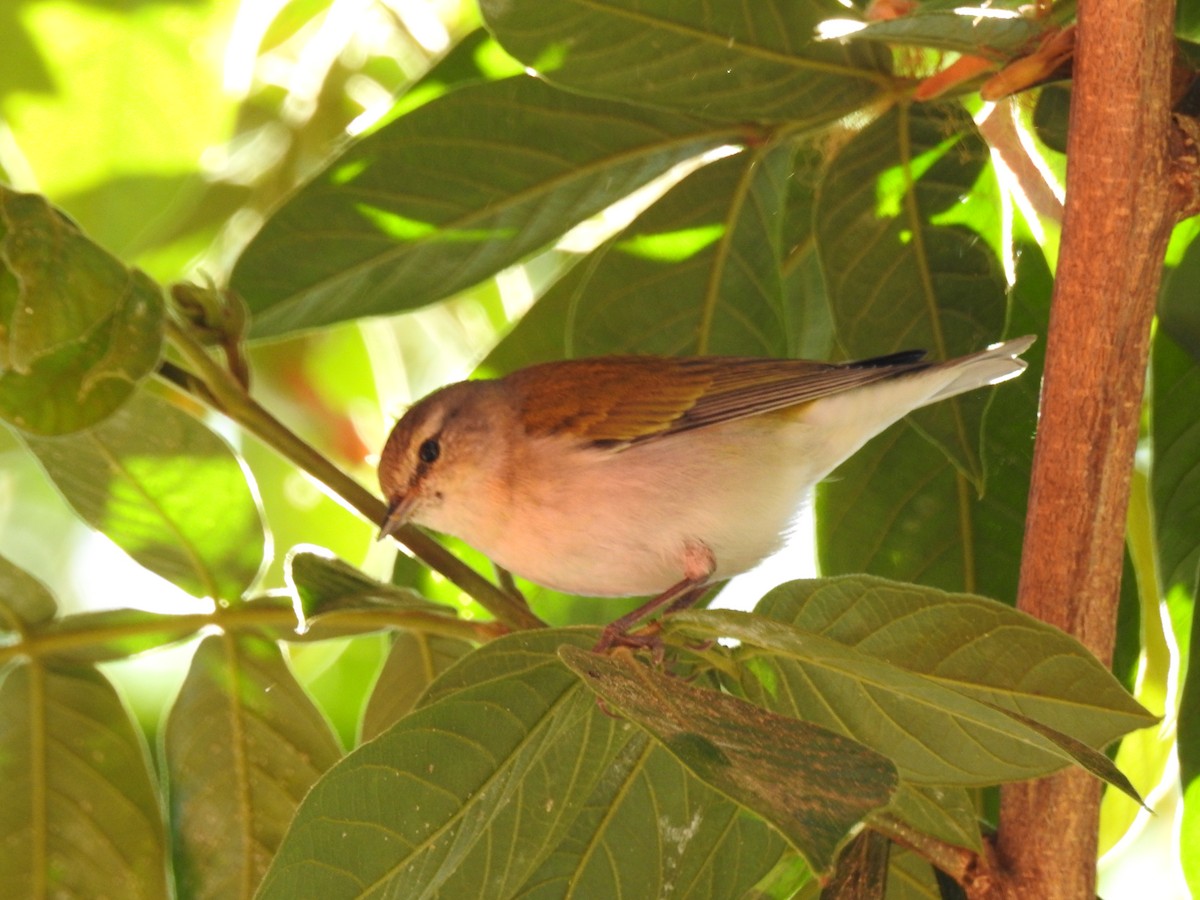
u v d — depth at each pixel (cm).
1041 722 594
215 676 732
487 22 768
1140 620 792
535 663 619
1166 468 790
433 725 602
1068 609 640
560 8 764
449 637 766
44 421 651
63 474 732
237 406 730
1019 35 657
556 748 621
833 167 793
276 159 1191
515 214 867
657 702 524
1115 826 910
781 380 873
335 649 1146
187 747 725
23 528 1421
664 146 855
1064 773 636
